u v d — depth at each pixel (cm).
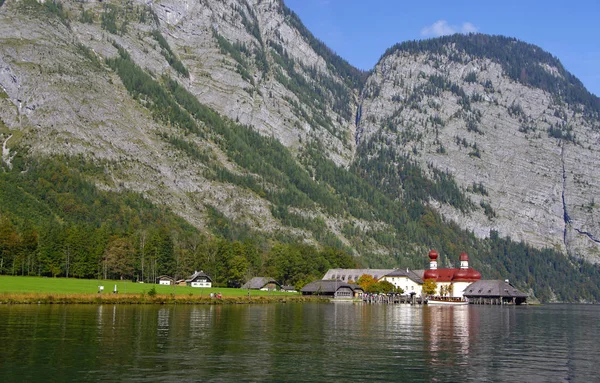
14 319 10725
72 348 7550
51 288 18200
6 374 6069
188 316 12506
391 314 16075
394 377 6300
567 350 8519
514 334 10712
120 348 7638
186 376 6109
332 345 8438
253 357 7244
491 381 6222
